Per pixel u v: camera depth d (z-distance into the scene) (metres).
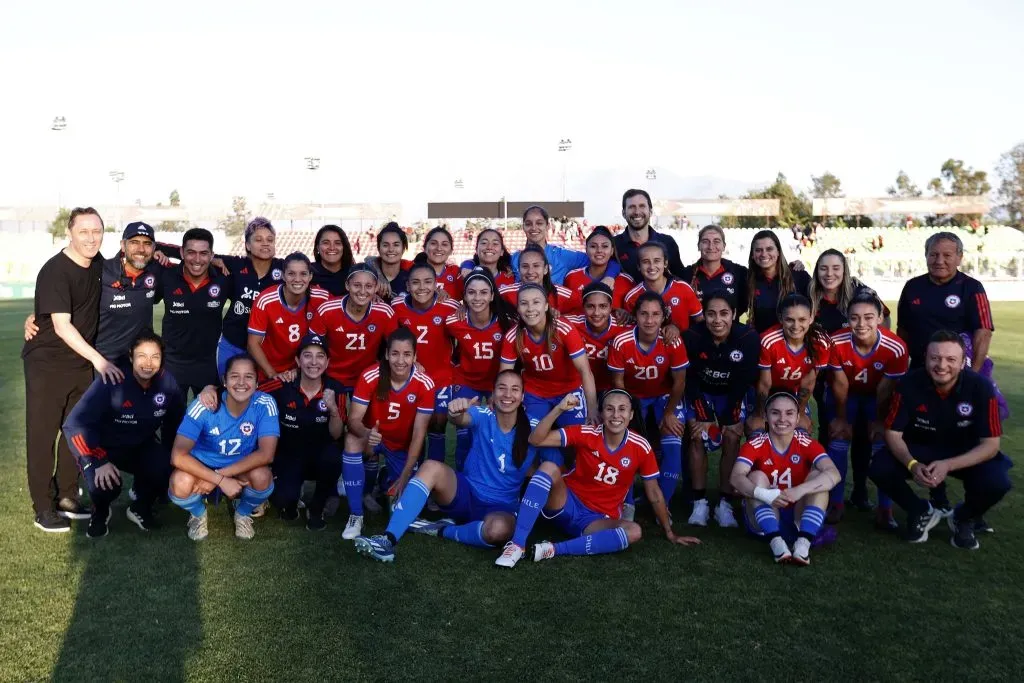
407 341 4.68
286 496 4.93
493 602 3.78
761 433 4.86
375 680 3.07
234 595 3.83
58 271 4.82
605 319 5.38
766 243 5.94
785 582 4.08
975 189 56.34
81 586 3.93
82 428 4.58
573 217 44.66
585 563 4.33
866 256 31.25
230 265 5.91
